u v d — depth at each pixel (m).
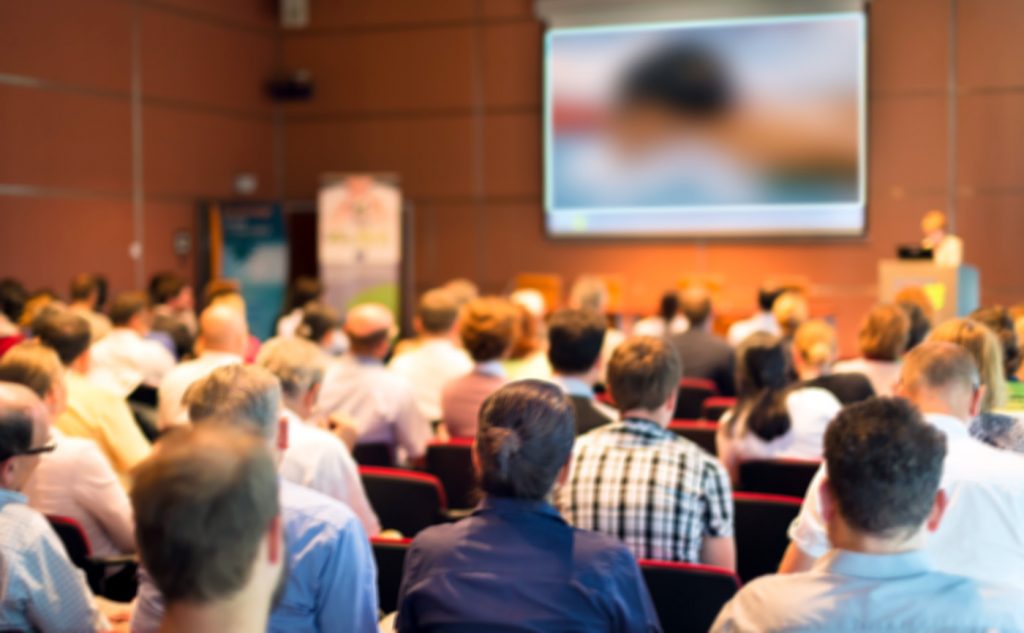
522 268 10.86
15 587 2.29
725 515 2.80
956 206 9.90
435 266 11.08
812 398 3.94
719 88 10.15
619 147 10.43
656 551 2.73
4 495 2.36
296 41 11.32
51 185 9.38
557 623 1.98
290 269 11.31
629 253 10.54
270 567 1.33
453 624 1.99
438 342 5.48
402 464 5.13
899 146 9.98
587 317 3.86
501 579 2.00
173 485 1.24
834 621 1.67
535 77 10.77
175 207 10.41
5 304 7.54
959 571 2.39
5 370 3.13
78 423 4.02
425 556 2.06
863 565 1.70
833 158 10.00
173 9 10.38
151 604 2.32
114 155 9.89
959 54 9.85
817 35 9.92
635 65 10.31
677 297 7.65
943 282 7.07
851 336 10.14
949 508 2.40
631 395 2.86
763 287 7.53
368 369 4.69
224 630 1.26
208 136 10.71
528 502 2.07
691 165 10.29
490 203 10.92
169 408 4.15
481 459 2.09
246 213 10.62
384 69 11.12
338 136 11.24
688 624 2.51
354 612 2.30
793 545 2.55
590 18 10.36
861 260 10.09
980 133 9.84
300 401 3.11
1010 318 3.91
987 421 2.87
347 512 2.32
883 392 4.43
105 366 5.87
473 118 10.94
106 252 9.83
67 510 3.19
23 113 9.16
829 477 1.73
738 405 3.91
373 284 10.39
